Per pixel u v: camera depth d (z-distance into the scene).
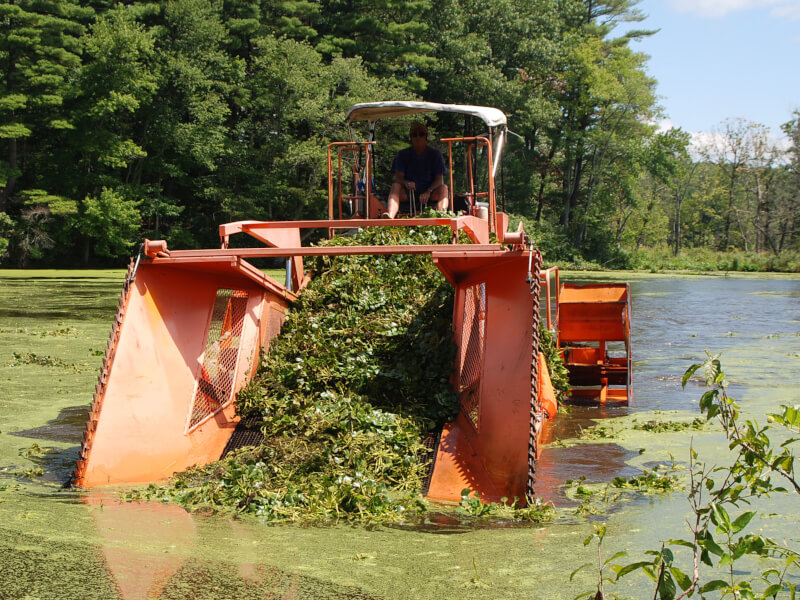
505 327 5.52
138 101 43.06
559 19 60.56
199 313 6.23
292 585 3.51
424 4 51.78
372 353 6.66
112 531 4.22
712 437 7.23
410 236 8.03
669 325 17.73
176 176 46.94
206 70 46.28
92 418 5.14
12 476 5.48
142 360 5.55
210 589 3.44
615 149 61.50
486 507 4.79
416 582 3.57
